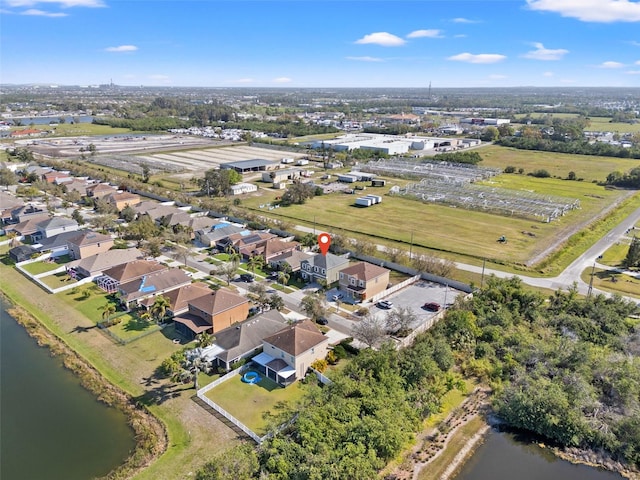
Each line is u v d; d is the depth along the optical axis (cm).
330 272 7656
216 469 3659
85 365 5556
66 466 4072
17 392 5072
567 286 7719
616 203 13125
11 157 18950
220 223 10575
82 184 14338
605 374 5169
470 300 6850
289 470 3706
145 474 3925
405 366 5212
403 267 8312
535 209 12031
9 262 8775
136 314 6744
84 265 8081
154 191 13688
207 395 4966
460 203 12875
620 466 4259
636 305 6694
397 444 4066
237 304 6372
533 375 5247
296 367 5203
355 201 13350
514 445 4488
